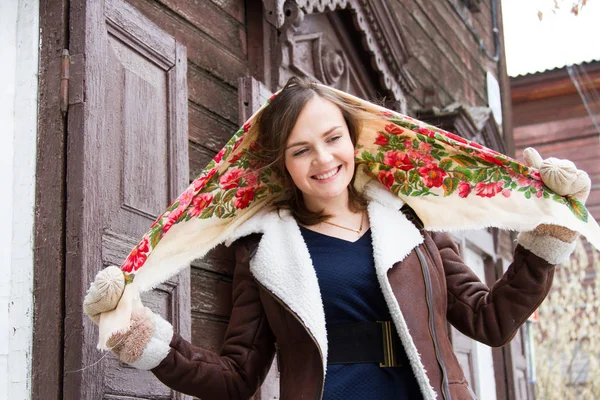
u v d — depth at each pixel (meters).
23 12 1.92
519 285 1.77
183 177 2.23
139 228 2.01
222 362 1.74
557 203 1.71
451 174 1.87
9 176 1.84
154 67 2.21
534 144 10.20
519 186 1.78
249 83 2.62
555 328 8.38
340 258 1.75
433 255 1.85
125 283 1.50
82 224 1.78
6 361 1.75
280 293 1.70
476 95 6.34
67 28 1.91
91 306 1.46
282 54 2.85
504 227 1.79
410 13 5.20
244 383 1.76
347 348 1.68
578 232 1.72
